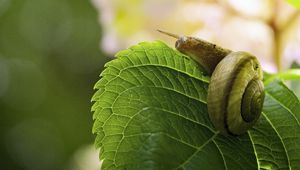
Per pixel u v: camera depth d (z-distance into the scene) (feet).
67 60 3.29
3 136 3.11
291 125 0.50
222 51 0.51
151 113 0.49
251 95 0.49
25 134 3.08
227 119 0.48
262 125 0.51
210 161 0.48
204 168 0.48
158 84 0.50
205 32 0.73
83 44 3.31
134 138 0.49
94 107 0.49
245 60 0.49
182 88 0.51
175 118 0.50
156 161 0.48
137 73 0.50
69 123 3.02
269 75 0.53
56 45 3.36
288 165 0.50
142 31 0.76
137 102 0.50
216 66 0.50
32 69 3.31
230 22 0.72
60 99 3.13
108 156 0.48
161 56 0.51
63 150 2.95
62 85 3.20
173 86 0.50
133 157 0.48
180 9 0.73
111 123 0.49
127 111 0.49
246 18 0.71
